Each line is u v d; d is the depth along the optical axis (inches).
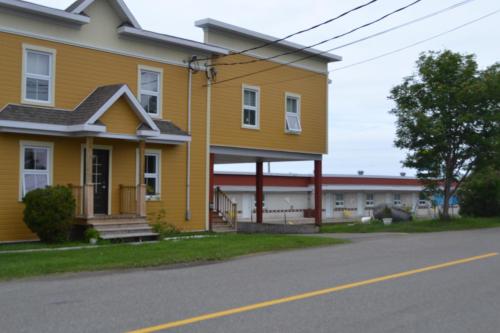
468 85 961.5
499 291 380.8
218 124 904.9
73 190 711.1
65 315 308.3
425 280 421.7
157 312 315.3
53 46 713.6
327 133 1087.0
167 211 835.4
